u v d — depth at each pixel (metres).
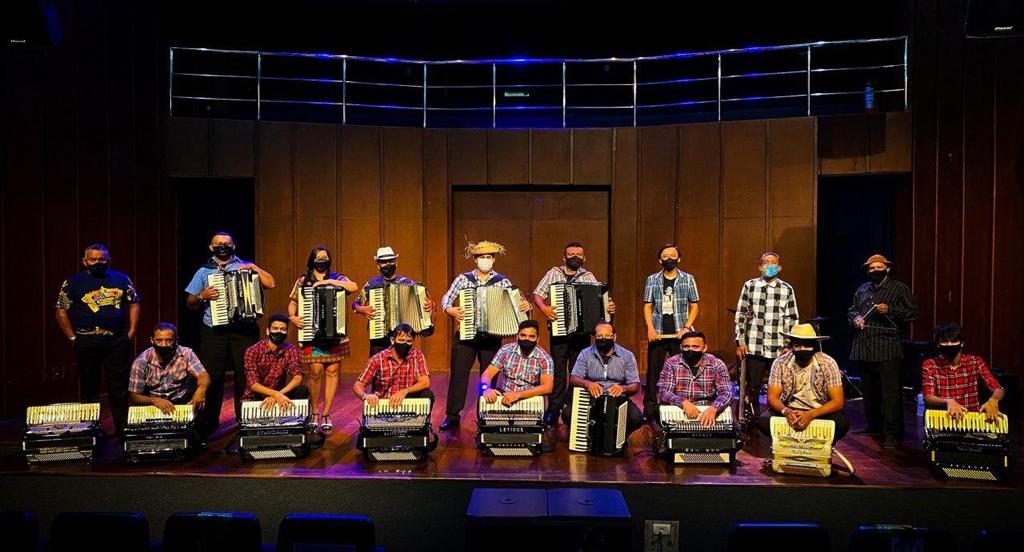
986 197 7.22
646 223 9.02
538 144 9.13
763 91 10.89
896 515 4.59
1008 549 3.16
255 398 5.56
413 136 9.15
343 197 9.00
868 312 5.71
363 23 10.88
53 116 7.02
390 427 5.10
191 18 10.30
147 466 4.97
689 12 10.59
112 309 5.69
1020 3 5.30
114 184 7.81
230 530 3.31
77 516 3.27
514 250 9.48
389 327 5.79
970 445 4.73
